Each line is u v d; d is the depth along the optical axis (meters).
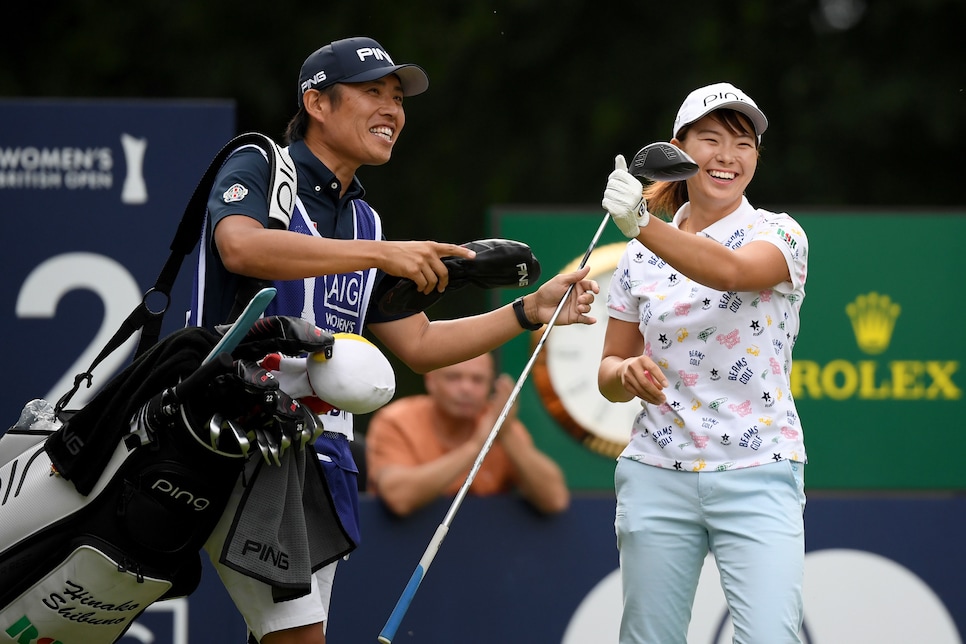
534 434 20.09
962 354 20.08
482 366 19.14
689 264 13.24
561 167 46.47
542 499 18.94
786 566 13.45
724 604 18.73
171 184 19.14
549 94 47.09
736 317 13.84
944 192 45.69
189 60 45.75
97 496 12.12
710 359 13.86
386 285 14.39
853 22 46.75
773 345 13.92
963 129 45.00
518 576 18.91
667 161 13.60
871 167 45.72
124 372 12.25
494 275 13.93
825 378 20.09
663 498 14.00
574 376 20.11
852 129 44.94
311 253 12.84
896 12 45.88
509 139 47.19
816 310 20.12
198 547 12.46
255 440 11.89
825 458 20.08
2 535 12.29
